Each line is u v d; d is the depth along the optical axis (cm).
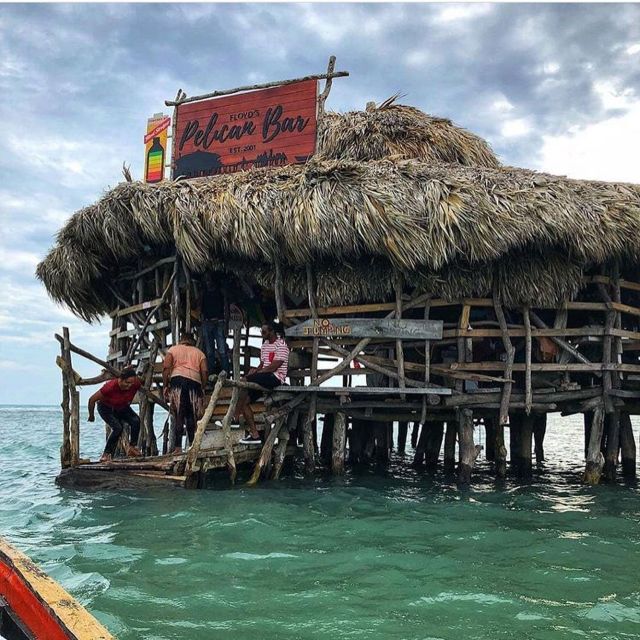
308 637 409
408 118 1305
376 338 1008
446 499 918
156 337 1131
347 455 1503
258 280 1069
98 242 1104
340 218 940
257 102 1213
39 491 973
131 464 897
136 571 538
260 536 661
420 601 477
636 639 416
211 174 1219
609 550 638
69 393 955
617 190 1034
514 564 581
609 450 1089
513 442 1303
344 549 619
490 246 912
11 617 324
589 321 1070
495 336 1001
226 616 441
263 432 1070
